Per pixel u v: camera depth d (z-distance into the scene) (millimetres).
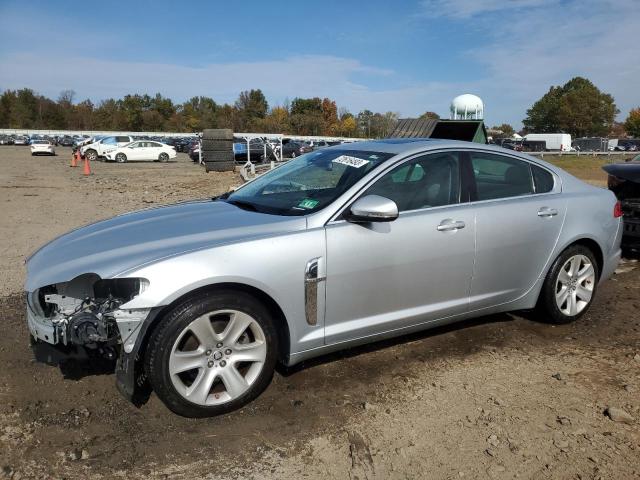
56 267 3242
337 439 3047
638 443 3035
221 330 3271
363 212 3414
